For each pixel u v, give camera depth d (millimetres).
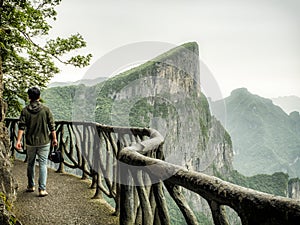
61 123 5098
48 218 2943
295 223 742
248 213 878
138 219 2326
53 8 6805
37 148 3635
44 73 7172
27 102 7301
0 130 3314
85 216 3021
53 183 4316
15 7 6016
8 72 6996
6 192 2555
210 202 1073
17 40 6090
